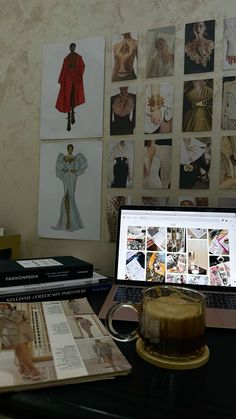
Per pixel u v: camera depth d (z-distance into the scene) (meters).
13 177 1.00
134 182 0.89
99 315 0.60
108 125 0.91
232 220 0.77
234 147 0.81
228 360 0.48
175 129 0.85
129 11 0.89
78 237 0.94
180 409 0.36
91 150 0.92
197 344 0.46
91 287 0.75
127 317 0.58
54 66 0.96
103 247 0.92
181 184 0.85
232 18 0.80
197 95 0.83
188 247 0.77
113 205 0.90
